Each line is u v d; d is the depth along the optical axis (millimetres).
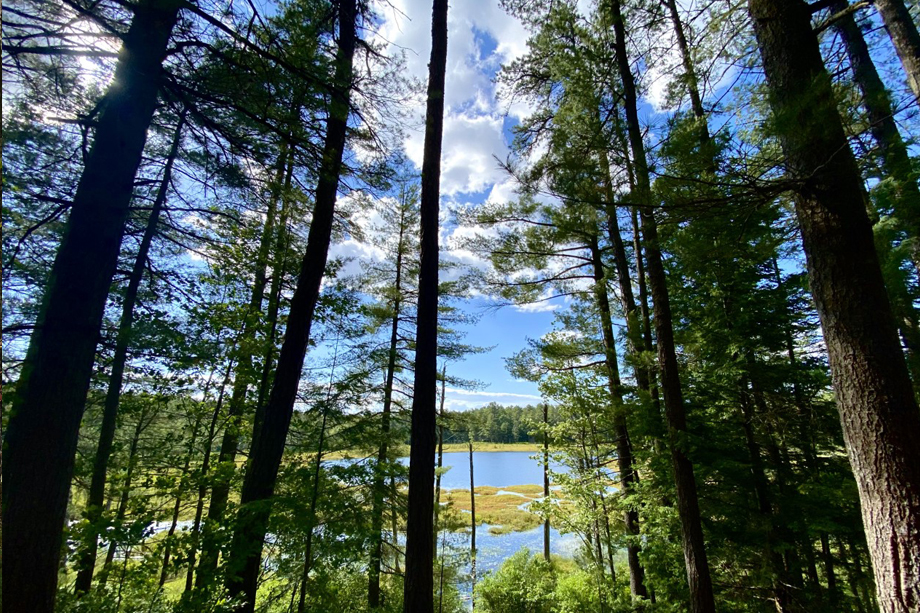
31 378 3152
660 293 5293
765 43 3436
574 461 7793
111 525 3537
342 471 5758
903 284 4309
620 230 8539
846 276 2965
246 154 4711
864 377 2846
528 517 26203
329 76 4219
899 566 2623
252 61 3979
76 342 3291
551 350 8406
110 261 3537
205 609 3814
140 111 3697
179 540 4012
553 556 17672
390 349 10055
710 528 5688
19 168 4477
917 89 4355
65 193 4684
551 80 7230
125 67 3609
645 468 6598
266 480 5020
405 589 4441
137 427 6754
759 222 4180
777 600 5344
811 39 3277
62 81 4383
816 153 3059
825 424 5793
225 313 6176
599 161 5133
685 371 6688
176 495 4375
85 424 6430
